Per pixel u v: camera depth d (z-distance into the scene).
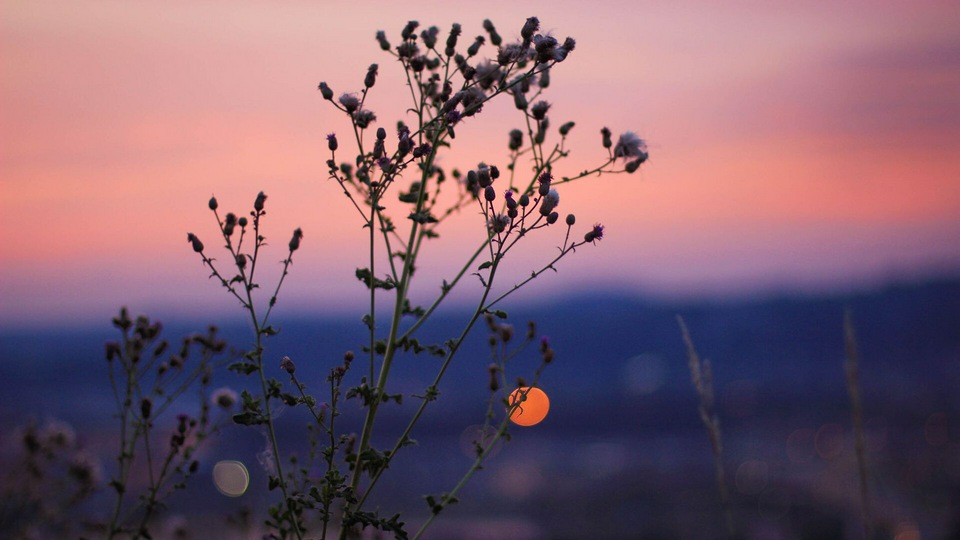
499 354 2.90
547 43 2.68
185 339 3.05
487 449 2.75
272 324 2.52
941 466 30.06
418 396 2.48
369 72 2.71
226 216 2.55
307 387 2.46
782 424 70.00
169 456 2.93
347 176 2.87
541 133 2.99
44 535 3.43
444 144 2.85
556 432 77.94
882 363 152.25
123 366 2.94
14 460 3.54
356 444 2.79
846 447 47.81
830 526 17.62
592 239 2.53
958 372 122.50
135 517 3.23
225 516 3.37
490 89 2.98
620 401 102.88
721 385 122.69
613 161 2.83
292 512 2.40
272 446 2.43
